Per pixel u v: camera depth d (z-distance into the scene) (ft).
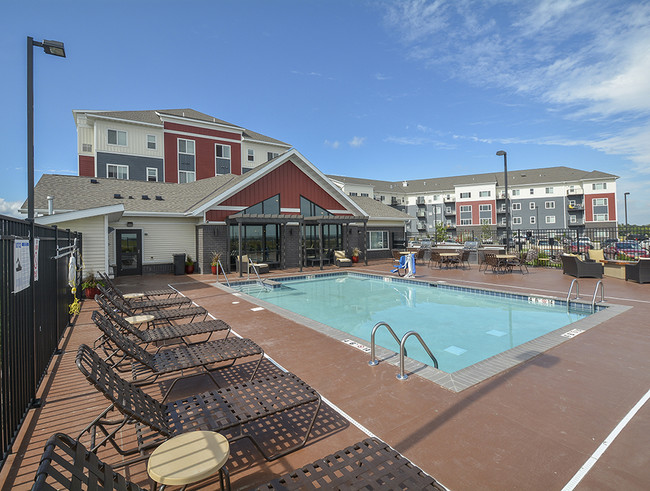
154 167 103.09
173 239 57.88
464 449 9.89
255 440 10.02
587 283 40.60
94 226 41.57
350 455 7.83
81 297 35.53
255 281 48.96
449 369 18.81
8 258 10.87
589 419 11.43
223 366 16.94
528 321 28.32
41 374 15.43
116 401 8.30
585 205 178.40
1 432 9.55
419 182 231.30
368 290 44.47
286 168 64.85
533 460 9.36
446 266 63.26
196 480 6.77
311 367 16.44
